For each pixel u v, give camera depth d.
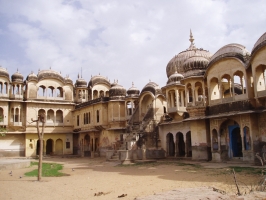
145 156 26.47
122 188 11.80
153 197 7.28
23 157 38.88
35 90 41.78
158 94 29.89
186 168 18.27
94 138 38.25
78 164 26.83
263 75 19.23
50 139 42.78
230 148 21.36
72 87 45.09
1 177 16.80
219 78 21.59
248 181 12.02
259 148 18.64
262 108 18.55
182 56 33.62
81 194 10.82
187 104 24.11
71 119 44.47
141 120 31.92
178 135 27.89
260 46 17.88
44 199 10.08
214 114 21.89
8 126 39.66
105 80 47.84
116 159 27.12
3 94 39.38
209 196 7.20
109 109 36.25
